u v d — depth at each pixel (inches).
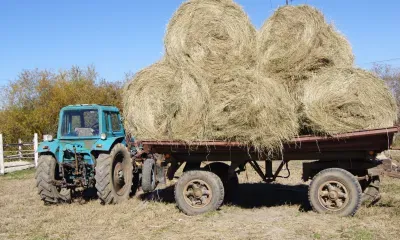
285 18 259.8
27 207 303.3
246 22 261.4
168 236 216.1
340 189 244.7
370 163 255.8
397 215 241.9
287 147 247.0
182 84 251.3
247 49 255.6
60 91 925.8
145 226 238.4
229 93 242.5
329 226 221.8
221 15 263.3
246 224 235.3
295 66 246.5
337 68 243.9
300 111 235.8
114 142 321.4
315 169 266.8
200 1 271.3
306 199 311.3
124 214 270.5
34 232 233.3
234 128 238.2
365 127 229.1
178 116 252.1
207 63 254.7
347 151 250.2
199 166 287.9
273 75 247.6
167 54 271.1
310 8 257.4
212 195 265.1
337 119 230.8
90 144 314.8
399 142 461.7
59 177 326.3
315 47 251.8
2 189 401.1
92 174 318.3
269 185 381.4
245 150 259.8
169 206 294.5
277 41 255.4
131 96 272.2
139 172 354.0
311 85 237.1
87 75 1065.5
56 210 287.7
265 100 233.0
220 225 234.5
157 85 265.6
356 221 230.5
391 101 237.1
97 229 234.2
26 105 1005.8
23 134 870.4
